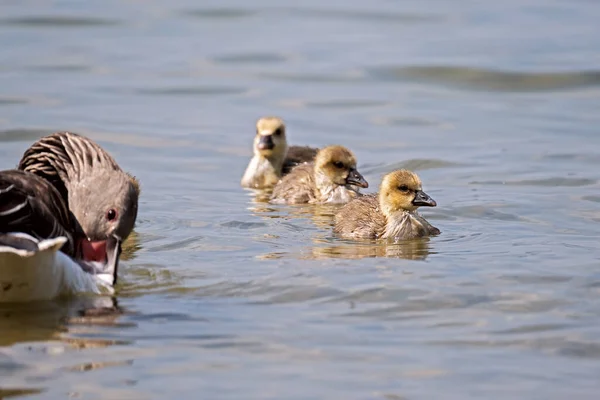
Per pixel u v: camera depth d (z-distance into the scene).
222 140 21.19
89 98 24.03
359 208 15.41
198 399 8.95
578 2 35.88
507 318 10.91
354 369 9.61
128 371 9.49
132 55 28.53
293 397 9.00
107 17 33.34
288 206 17.09
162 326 10.62
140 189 17.03
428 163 19.38
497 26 32.09
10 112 22.42
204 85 25.67
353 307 11.27
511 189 17.30
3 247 10.08
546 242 14.01
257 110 23.59
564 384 9.32
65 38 30.38
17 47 29.09
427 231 14.70
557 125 21.94
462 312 11.11
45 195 11.53
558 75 26.09
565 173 18.20
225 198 17.34
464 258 13.27
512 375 9.50
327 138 21.44
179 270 12.63
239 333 10.47
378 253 13.67
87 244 11.97
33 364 9.62
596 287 11.88
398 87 25.66
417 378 9.41
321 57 28.47
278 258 13.30
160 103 23.95
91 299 11.41
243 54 28.80
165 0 36.19
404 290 11.81
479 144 20.61
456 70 26.80
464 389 9.22
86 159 12.55
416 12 34.47
